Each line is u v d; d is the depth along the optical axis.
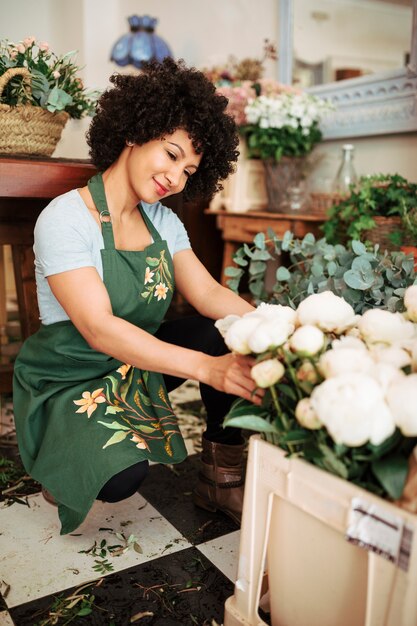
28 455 1.51
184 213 3.62
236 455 1.66
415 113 2.76
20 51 1.95
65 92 2.01
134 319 1.57
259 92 3.12
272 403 1.08
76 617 1.27
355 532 0.92
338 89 3.17
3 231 2.16
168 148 1.42
